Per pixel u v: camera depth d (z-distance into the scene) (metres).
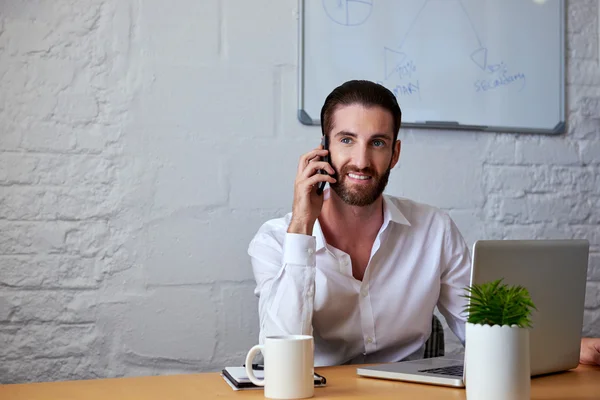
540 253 1.31
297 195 1.57
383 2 2.37
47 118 2.10
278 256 1.78
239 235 2.23
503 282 1.24
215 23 2.23
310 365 1.15
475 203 2.46
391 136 1.67
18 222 2.07
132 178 2.15
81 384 1.27
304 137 2.30
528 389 1.05
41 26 2.10
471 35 2.46
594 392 1.21
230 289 2.22
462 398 1.14
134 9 2.17
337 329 1.79
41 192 2.09
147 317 2.15
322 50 2.32
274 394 1.13
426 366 1.40
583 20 2.58
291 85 2.29
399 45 2.39
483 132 2.48
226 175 2.23
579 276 1.42
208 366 2.20
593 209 2.56
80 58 2.13
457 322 1.90
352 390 1.21
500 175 2.49
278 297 1.52
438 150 2.43
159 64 2.19
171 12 2.20
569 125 2.57
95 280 2.12
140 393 1.18
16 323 2.06
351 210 1.76
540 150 2.54
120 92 2.15
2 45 2.07
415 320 1.82
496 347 1.04
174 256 2.18
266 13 2.28
